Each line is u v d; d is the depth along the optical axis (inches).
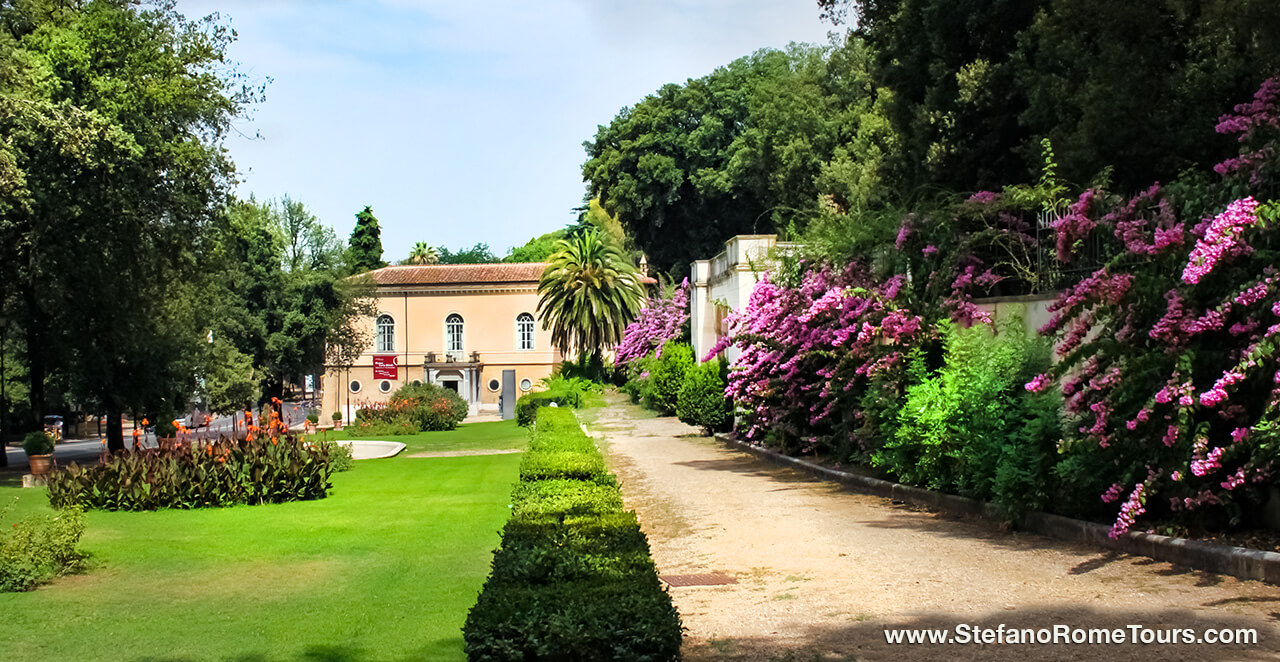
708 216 2110.0
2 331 1115.3
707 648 232.7
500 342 2524.6
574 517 333.1
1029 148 688.4
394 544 426.3
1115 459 341.4
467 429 1605.6
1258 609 243.6
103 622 291.1
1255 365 294.7
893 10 858.8
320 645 257.3
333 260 2237.9
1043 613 250.7
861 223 647.1
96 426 2496.3
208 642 264.1
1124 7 600.1
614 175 2142.0
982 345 457.4
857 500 496.7
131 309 1034.1
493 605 209.5
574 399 1651.1
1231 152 558.9
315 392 3085.6
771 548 368.5
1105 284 349.1
